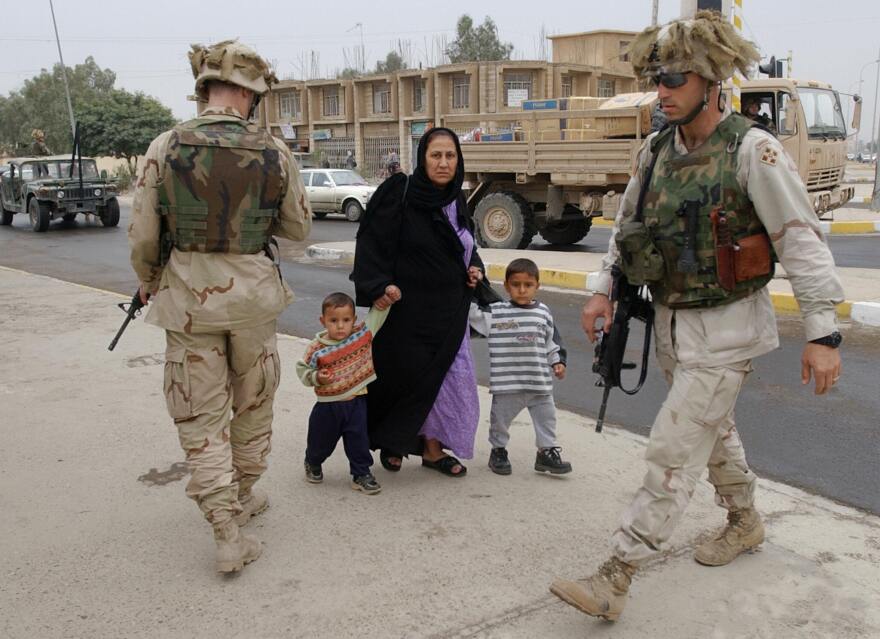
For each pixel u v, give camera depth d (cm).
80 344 682
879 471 422
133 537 343
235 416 341
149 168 293
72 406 514
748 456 446
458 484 398
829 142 1316
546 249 1409
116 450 439
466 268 383
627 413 523
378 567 317
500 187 1407
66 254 1515
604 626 277
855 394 553
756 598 294
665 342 280
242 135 304
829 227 1600
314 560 323
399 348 382
